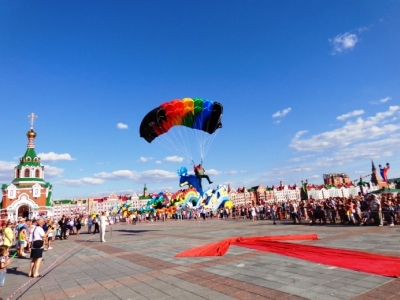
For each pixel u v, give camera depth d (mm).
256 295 5930
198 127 21812
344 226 18250
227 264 9055
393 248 9789
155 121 19719
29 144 73688
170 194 62812
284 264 8523
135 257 11672
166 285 7180
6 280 9242
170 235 19953
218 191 52312
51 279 8922
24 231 14758
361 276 6766
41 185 70250
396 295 5414
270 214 30656
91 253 14078
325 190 145375
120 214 68438
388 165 42281
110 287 7438
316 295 5688
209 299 5922
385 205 17547
